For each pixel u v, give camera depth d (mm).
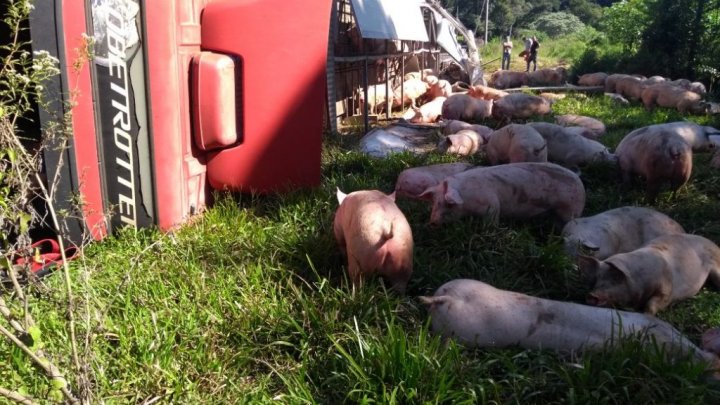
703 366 3293
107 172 4914
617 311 3764
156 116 5199
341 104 12578
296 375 3393
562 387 3262
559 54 40562
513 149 7414
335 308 3926
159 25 5137
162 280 4270
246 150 5820
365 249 4094
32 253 2973
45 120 4402
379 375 3264
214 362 3441
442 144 9000
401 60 15172
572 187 5688
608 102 15672
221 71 5480
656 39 21562
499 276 4648
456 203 5047
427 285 4449
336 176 7094
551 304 3748
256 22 5656
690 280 4559
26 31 4418
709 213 6402
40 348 2436
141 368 3332
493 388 3232
